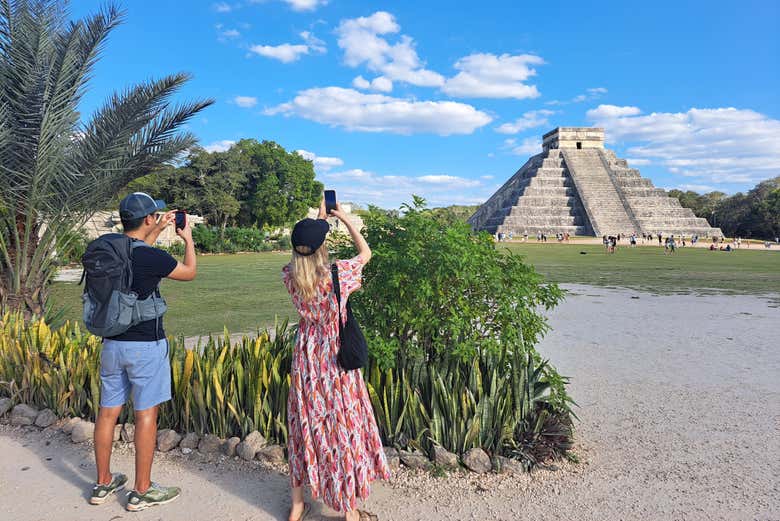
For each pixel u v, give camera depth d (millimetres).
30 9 7609
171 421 4535
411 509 3412
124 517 3270
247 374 4484
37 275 8430
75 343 5391
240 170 54906
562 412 4660
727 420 5301
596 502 3547
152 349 3355
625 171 89000
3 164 7566
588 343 9336
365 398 3309
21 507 3371
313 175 61188
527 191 83812
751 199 87000
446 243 4031
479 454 3961
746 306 14266
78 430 4457
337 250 4539
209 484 3717
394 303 4168
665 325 11273
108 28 8062
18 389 5047
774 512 3426
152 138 8844
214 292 16516
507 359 4602
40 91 7477
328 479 3119
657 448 4547
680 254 43469
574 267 28469
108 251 3139
